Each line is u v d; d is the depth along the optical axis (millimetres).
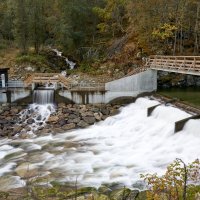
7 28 64625
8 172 21531
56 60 53781
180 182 10992
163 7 46875
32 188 18453
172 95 37438
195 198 11328
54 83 37531
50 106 36156
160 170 20641
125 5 56625
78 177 20266
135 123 30906
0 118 34406
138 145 25984
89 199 16375
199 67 30562
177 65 36156
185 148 23031
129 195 16844
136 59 47812
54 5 61250
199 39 48469
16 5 52156
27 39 53375
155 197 10852
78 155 24547
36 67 49500
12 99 37062
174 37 49562
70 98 36906
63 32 51969
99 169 21578
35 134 30984
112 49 53375
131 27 52969
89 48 55562
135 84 38156
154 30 46344
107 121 33125
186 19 47406
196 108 28797
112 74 47688
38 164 22891
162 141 25516
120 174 20531
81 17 54719
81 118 33812
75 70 51594
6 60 52062
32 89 36938
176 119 27188
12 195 17547
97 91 37062
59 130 31703
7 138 30328
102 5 62000
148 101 34812
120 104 37719
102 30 58438
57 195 17297
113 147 26078
